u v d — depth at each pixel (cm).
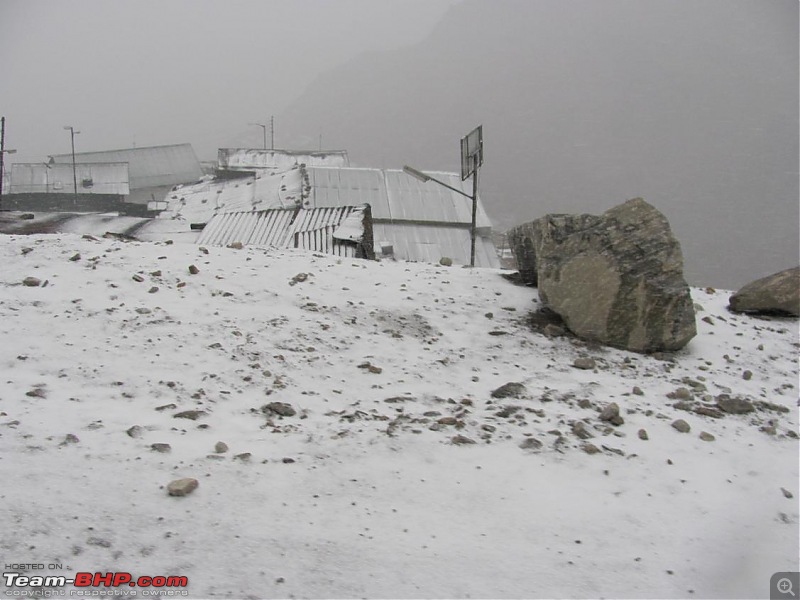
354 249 1662
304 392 684
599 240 953
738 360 922
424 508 482
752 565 452
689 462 593
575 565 436
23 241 1114
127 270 992
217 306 897
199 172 6391
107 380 655
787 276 1116
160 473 486
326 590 391
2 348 698
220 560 405
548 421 653
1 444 495
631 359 892
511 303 1057
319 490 489
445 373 788
